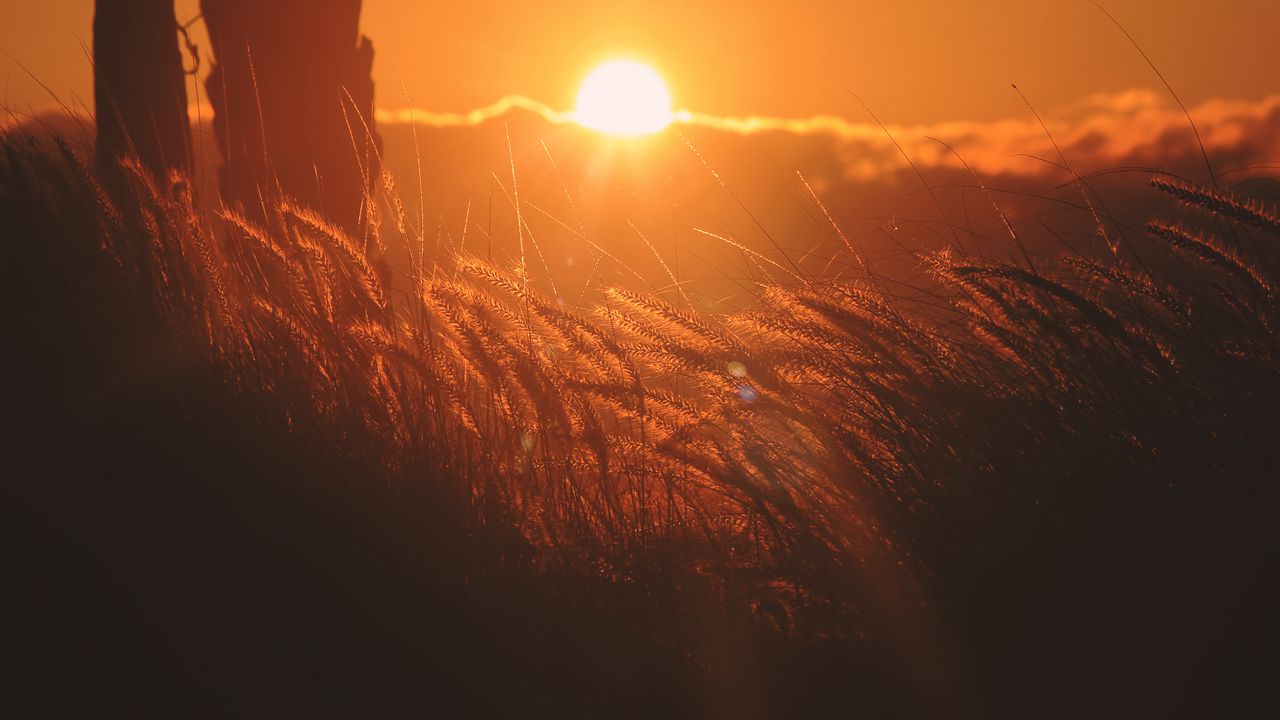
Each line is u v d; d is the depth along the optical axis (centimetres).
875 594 200
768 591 204
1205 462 198
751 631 200
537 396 213
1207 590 192
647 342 214
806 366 209
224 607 198
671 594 203
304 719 190
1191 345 204
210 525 204
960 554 199
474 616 200
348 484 210
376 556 204
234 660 194
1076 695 191
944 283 211
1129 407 201
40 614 196
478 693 193
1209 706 188
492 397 218
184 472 208
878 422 206
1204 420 201
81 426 212
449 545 207
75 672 192
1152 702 189
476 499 213
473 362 215
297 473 209
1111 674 191
